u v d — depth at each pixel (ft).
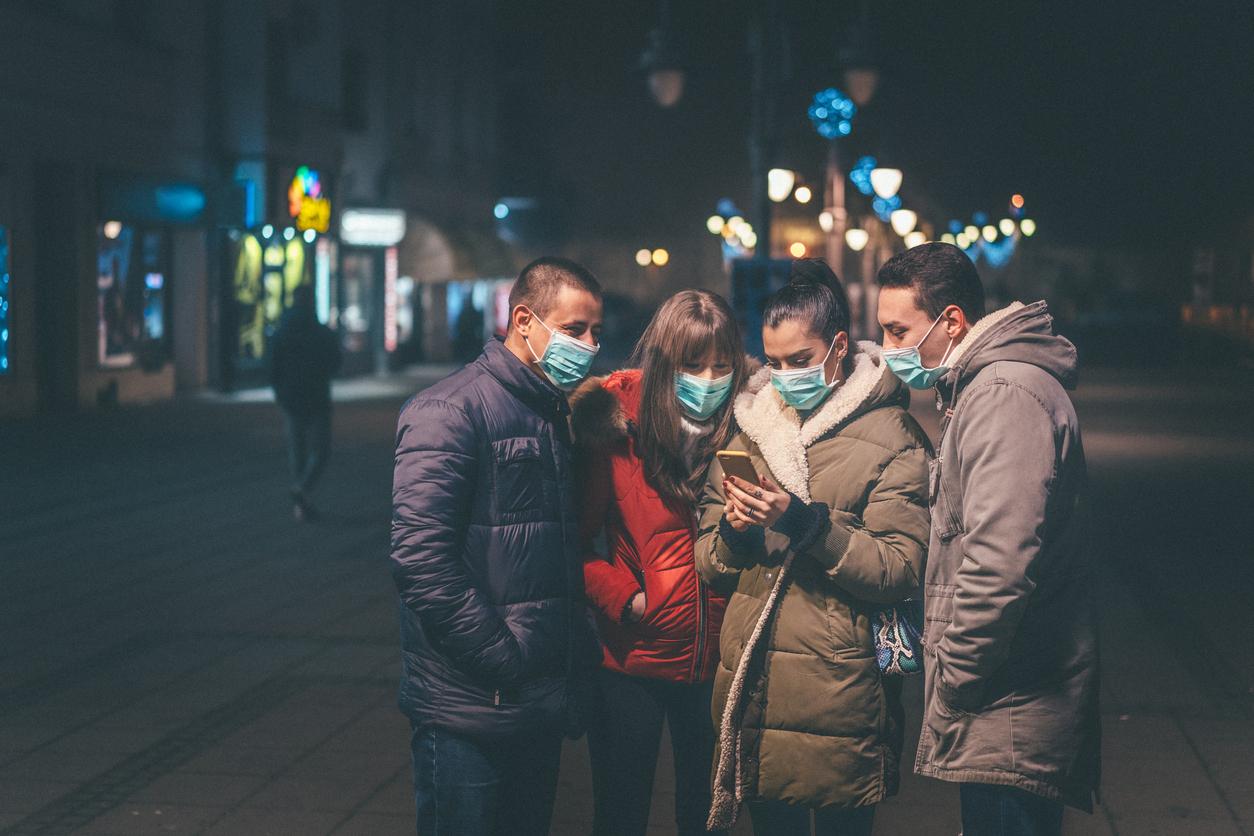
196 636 23.11
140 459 48.98
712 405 10.95
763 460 10.55
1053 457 8.96
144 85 73.05
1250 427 60.75
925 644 9.57
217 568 29.25
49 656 21.71
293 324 35.29
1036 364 9.23
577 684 10.19
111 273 71.36
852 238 67.46
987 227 100.17
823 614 10.19
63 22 65.00
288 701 19.19
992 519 8.82
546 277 10.20
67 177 66.59
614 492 11.28
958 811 14.96
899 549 10.02
